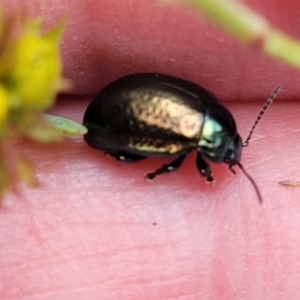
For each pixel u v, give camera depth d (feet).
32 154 0.18
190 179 0.18
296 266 0.18
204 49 0.18
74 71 0.18
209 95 0.18
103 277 0.18
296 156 0.19
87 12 0.17
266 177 0.19
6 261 0.18
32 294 0.18
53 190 0.18
